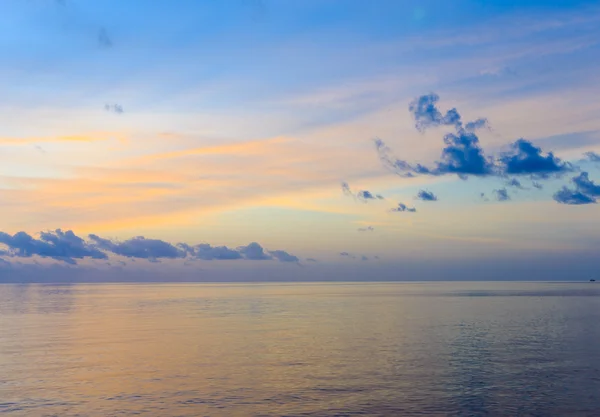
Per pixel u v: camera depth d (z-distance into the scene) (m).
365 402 34.53
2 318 100.50
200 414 32.22
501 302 155.50
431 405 33.88
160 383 40.00
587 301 159.38
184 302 165.25
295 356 52.03
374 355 52.50
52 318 100.31
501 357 51.19
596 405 33.78
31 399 35.62
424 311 116.81
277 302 163.00
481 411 32.62
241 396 36.09
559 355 52.28
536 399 35.12
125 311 120.50
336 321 91.50
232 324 86.31
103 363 48.44
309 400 35.09
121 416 31.97
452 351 55.09
